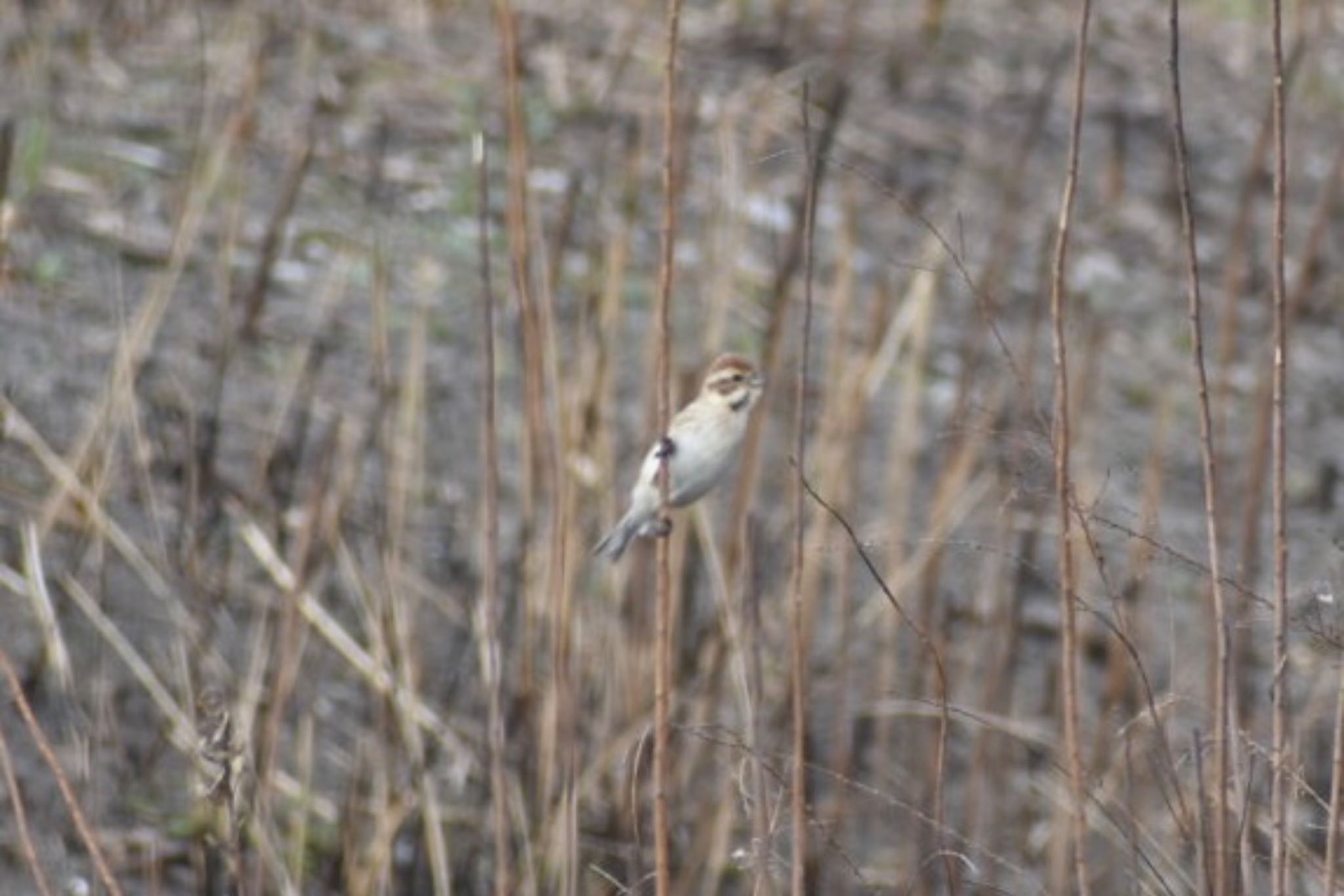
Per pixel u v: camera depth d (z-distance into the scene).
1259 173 15.84
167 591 11.76
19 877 11.15
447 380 14.73
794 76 18.73
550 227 15.95
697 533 12.82
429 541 13.29
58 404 13.79
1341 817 8.20
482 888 11.00
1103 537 14.25
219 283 15.07
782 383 14.48
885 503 14.08
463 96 17.53
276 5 18.02
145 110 16.59
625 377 14.59
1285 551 7.66
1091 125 19.55
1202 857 7.86
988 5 21.00
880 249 16.69
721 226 14.33
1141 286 17.62
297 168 14.66
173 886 11.34
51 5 17.62
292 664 11.13
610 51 18.59
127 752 11.86
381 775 11.21
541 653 12.09
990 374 15.14
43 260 14.91
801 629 7.89
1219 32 21.50
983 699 12.30
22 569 12.55
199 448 12.99
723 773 11.20
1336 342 17.48
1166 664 13.12
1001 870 11.72
